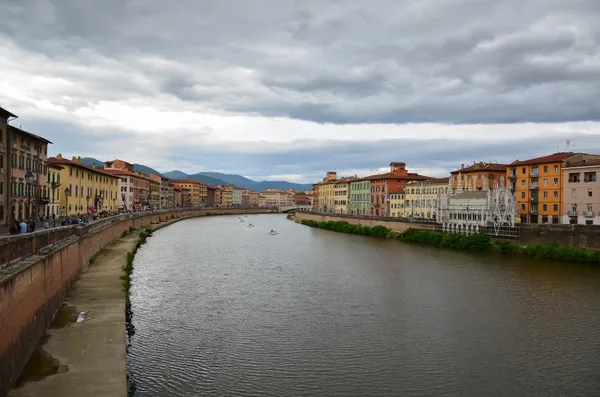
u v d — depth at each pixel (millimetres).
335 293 57281
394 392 31297
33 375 27938
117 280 52656
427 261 83375
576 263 80438
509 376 33938
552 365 35844
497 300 54219
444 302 53188
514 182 121500
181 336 40719
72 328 35906
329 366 35062
